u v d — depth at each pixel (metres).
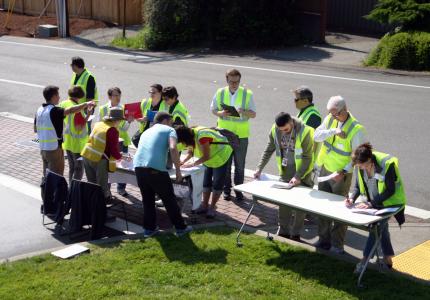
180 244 7.28
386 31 27.92
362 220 6.16
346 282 6.32
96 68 21.08
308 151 7.36
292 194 7.08
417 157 11.29
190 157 8.46
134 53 25.50
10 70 20.94
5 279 6.38
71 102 9.23
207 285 6.27
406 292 6.08
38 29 31.31
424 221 8.45
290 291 6.12
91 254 7.05
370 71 20.33
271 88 17.45
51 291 6.10
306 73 20.00
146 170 7.31
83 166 8.89
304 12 26.39
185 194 8.13
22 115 14.80
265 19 26.14
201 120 13.93
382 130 13.08
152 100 9.18
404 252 7.34
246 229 7.83
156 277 6.40
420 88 17.53
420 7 21.03
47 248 7.46
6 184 9.88
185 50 26.27
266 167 10.88
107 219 8.25
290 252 7.04
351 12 28.89
